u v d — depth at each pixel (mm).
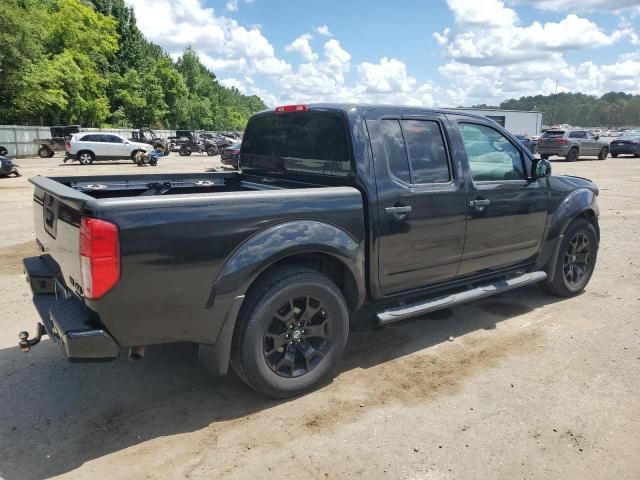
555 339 4488
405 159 3928
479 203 4340
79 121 48719
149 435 3070
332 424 3182
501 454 2891
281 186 4402
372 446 2959
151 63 72125
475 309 5246
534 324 4832
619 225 9680
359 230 3635
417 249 4004
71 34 48250
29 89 37531
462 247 4324
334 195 3500
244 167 4984
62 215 3104
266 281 3283
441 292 4465
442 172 4145
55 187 3227
